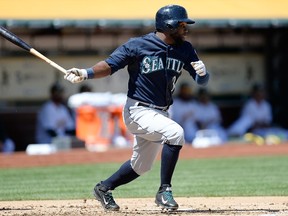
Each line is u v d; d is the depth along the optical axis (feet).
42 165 204.13
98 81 268.62
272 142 262.26
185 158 217.97
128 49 98.48
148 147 101.60
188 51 100.48
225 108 284.82
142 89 98.94
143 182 156.25
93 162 209.97
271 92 290.76
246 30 284.00
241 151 234.58
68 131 244.63
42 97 264.72
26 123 262.26
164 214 98.48
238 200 119.85
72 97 244.42
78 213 101.55
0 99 261.03
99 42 272.31
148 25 255.70
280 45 289.94
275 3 278.46
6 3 257.34
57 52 267.59
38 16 250.16
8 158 219.61
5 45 260.62
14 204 117.50
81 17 252.62
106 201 103.45
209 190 136.36
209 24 261.24
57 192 136.87
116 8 260.83
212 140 256.11
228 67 285.84
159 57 98.37
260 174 169.27
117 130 245.86
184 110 254.88
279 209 105.09
